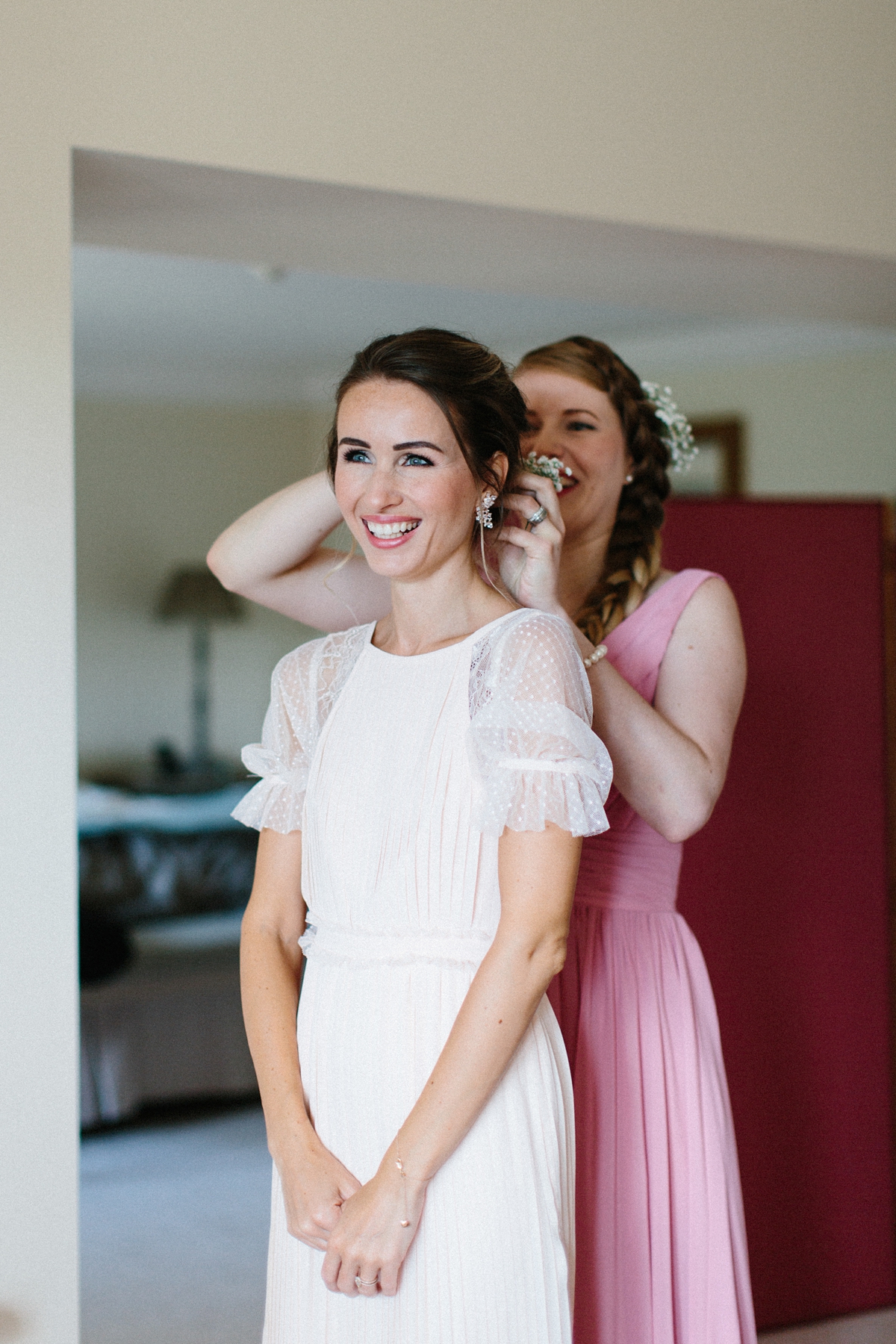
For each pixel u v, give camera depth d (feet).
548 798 4.76
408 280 9.85
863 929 10.68
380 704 5.23
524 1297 4.83
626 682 6.22
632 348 19.35
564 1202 5.11
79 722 24.23
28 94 6.68
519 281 9.80
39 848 6.66
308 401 24.75
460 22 7.72
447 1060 4.70
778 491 17.95
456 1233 4.78
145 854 17.63
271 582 6.37
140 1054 15.29
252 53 7.18
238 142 7.17
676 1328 6.14
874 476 16.74
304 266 9.40
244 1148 14.60
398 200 7.73
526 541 5.45
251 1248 11.83
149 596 24.79
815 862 10.50
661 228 8.38
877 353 16.63
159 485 24.82
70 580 6.72
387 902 5.02
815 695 10.52
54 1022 6.68
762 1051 10.31
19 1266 6.61
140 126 6.93
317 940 5.31
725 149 8.55
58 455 6.72
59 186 6.74
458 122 7.73
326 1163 5.01
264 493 25.77
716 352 18.39
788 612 10.41
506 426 5.14
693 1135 6.18
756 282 9.81
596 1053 6.05
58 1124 6.68
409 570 5.03
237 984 15.96
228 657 25.45
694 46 8.43
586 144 8.11
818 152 8.87
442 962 4.94
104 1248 11.86
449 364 4.97
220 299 17.24
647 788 5.88
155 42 6.96
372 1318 4.92
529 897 4.78
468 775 4.94
